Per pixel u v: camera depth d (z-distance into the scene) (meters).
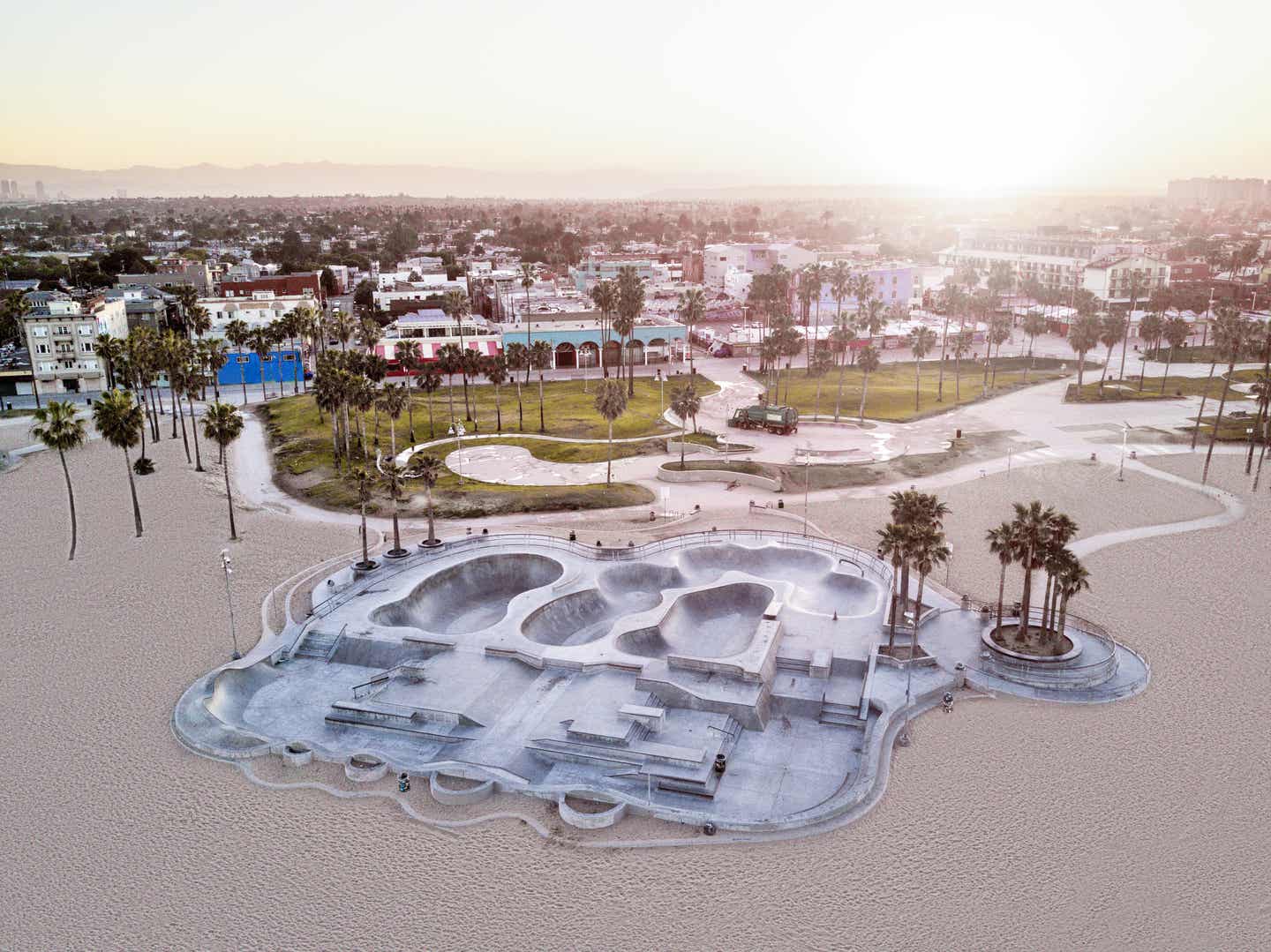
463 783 54.66
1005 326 182.75
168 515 102.06
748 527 96.00
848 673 66.38
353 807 52.53
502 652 68.62
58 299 169.38
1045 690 63.22
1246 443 124.31
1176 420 137.62
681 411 119.00
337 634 72.06
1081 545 88.62
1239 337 127.44
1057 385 165.38
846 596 80.44
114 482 115.56
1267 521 94.69
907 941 41.66
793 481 110.81
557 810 52.22
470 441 132.38
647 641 71.25
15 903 44.84
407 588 80.00
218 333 189.88
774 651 68.19
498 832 50.31
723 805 52.69
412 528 97.81
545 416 146.62
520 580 86.31
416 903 44.81
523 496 106.56
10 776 54.72
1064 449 122.50
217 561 88.56
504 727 60.50
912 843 48.41
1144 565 83.75
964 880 45.56
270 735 60.31
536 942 42.19
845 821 50.28
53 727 59.88
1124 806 50.81
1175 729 58.19
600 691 63.97
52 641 71.75
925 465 115.94
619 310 173.38
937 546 65.50
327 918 43.81
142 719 60.97
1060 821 49.66
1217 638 69.94
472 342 182.75
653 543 89.62
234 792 53.69
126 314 194.62
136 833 50.03
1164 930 42.06
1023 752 56.25
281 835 50.03
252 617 76.19
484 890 45.75
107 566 87.44
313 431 139.12
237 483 115.81
